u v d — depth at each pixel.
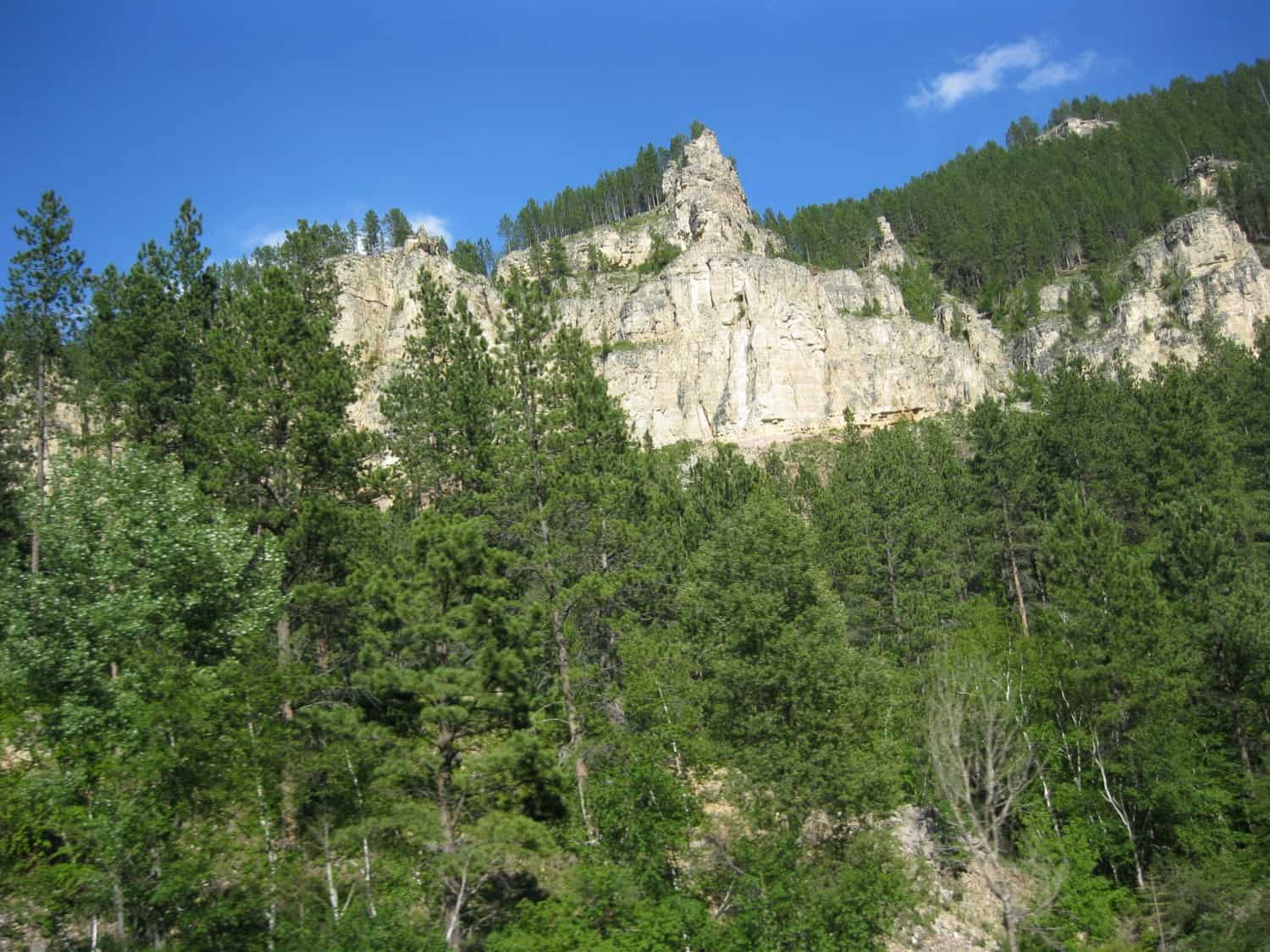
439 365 41.53
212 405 29.36
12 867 20.38
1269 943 27.98
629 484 34.50
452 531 23.19
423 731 22.95
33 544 31.80
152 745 20.67
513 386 34.03
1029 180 178.38
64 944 20.81
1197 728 36.06
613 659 35.75
